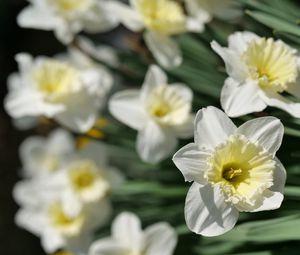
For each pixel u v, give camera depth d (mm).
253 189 593
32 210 933
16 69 1826
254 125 604
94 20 877
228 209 590
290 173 690
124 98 796
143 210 869
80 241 887
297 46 692
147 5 806
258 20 683
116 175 888
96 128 862
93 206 878
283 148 691
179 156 591
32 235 1679
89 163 889
